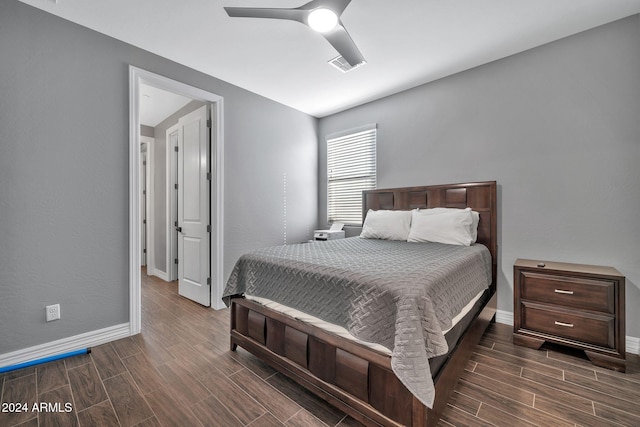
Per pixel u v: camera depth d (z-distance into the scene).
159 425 1.41
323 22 1.74
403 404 1.22
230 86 3.22
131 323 2.42
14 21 1.89
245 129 3.38
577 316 2.02
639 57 2.10
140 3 1.95
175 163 4.20
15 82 1.89
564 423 1.41
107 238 2.30
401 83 3.23
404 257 1.97
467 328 1.83
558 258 2.43
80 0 1.91
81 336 2.17
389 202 3.51
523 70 2.59
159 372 1.87
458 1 1.94
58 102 2.06
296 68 2.88
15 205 1.90
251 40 2.41
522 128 2.60
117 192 2.35
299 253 2.16
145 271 4.95
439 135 3.13
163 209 4.50
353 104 3.89
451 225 2.67
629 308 2.13
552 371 1.87
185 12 2.05
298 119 4.11
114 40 2.34
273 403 1.58
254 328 1.96
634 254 2.12
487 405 1.54
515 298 2.27
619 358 1.86
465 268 1.88
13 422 1.42
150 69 2.56
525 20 2.16
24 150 1.93
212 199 3.13
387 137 3.60
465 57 2.68
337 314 1.50
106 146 2.29
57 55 2.06
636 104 2.11
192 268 3.39
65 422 1.42
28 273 1.96
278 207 3.81
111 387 1.71
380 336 1.28
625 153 2.15
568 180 2.38
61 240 2.09
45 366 1.92
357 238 3.25
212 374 1.85
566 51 2.38
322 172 4.41
